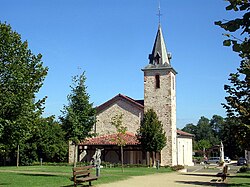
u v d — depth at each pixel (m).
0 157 55.41
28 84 17.52
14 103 16.55
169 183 21.38
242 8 4.17
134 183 20.70
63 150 57.34
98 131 51.66
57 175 25.98
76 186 17.39
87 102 26.92
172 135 48.69
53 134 57.34
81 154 51.19
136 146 47.06
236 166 58.81
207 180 24.52
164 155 47.94
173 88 51.22
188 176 29.31
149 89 50.25
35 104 18.08
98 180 21.53
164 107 49.22
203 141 111.81
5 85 16.97
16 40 18.02
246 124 17.73
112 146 48.31
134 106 50.81
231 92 18.42
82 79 27.17
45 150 56.22
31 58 18.66
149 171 35.25
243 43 4.18
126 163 49.38
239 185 20.56
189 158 61.88
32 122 17.72
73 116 26.19
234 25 4.09
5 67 17.08
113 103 51.88
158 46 51.28
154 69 50.09
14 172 30.69
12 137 16.77
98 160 25.39
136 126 50.34
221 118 153.75
